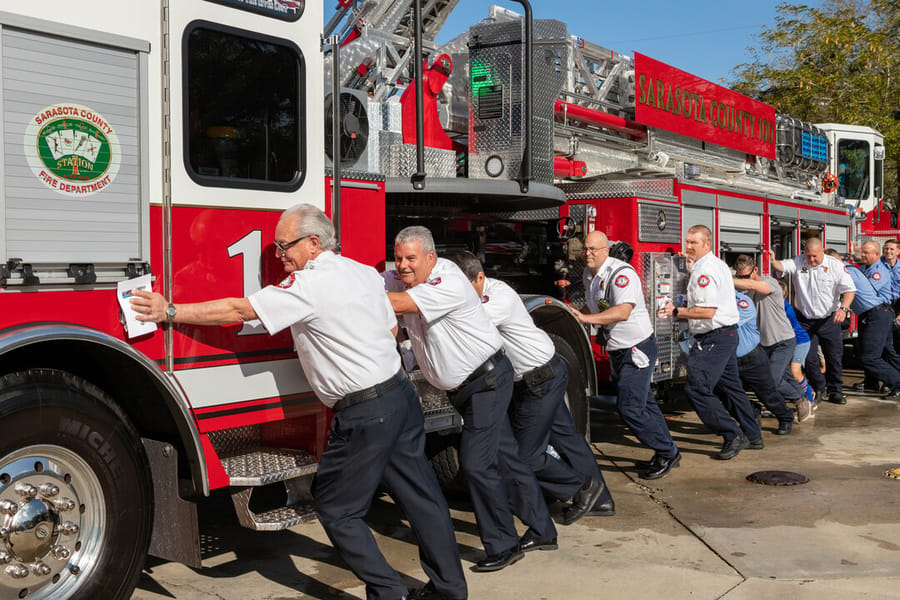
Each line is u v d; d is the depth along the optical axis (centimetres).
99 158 309
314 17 386
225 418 349
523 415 454
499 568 407
